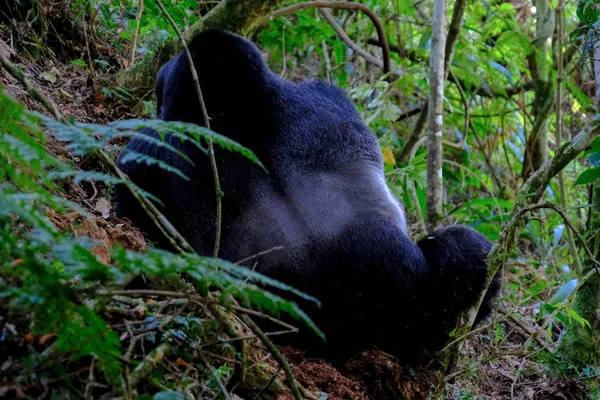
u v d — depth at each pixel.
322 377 3.36
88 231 2.95
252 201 3.66
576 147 3.79
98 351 1.92
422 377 3.71
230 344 2.52
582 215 7.40
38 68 5.20
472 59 7.75
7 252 2.01
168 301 2.34
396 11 7.82
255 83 3.85
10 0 5.29
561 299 4.42
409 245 3.72
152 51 5.94
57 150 4.12
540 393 4.14
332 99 4.16
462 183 7.04
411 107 8.30
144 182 3.80
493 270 3.79
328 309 3.64
